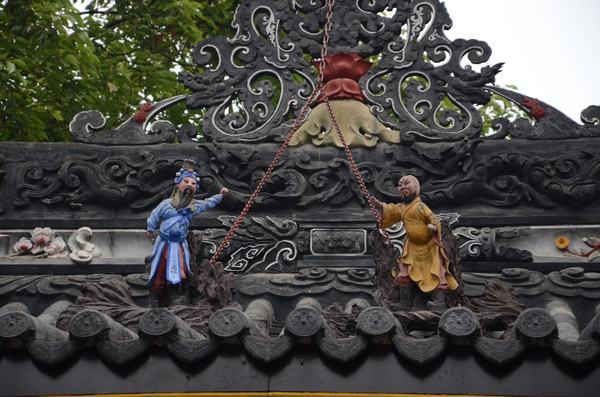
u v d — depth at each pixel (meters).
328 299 7.98
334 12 9.34
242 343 5.72
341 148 8.70
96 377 5.70
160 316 5.70
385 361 5.71
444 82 9.02
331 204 8.48
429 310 6.84
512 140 8.66
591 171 8.40
